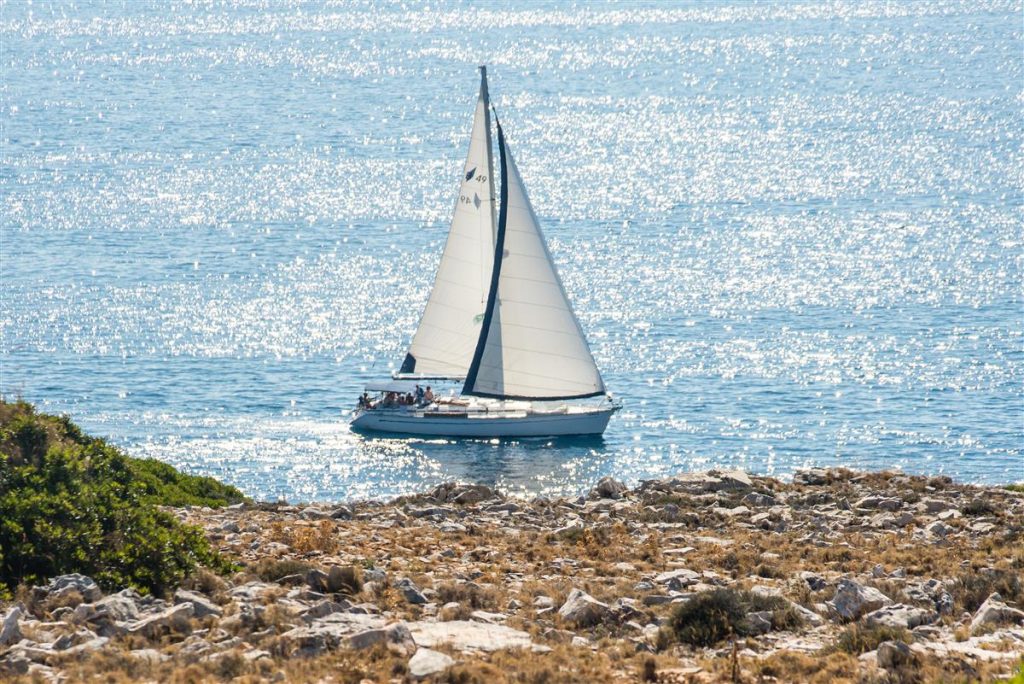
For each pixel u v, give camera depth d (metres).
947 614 95.00
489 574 105.69
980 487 175.25
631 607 91.88
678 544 126.69
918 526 140.25
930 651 79.19
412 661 71.19
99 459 127.31
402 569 107.50
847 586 95.56
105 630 78.19
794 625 89.31
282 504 159.00
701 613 87.25
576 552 119.94
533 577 106.69
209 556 101.75
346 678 68.69
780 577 109.44
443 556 116.06
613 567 111.44
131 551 96.00
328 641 76.19
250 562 105.81
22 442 114.88
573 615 89.94
